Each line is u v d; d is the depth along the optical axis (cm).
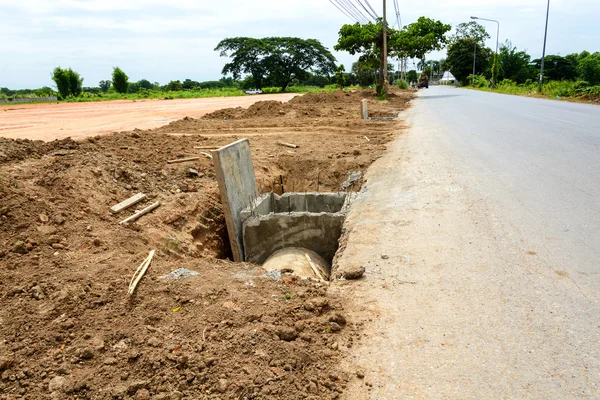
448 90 5044
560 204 591
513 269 424
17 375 291
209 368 294
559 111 1736
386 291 402
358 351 316
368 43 3191
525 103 2272
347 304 384
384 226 575
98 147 898
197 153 1024
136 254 505
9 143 725
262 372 289
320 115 1941
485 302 370
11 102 4356
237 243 718
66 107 2962
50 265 446
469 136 1199
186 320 354
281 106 2053
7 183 571
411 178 806
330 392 276
